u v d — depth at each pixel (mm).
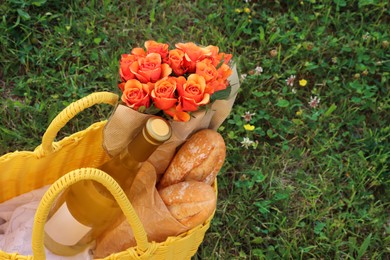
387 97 1270
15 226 881
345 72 1309
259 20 1356
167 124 718
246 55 1291
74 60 1235
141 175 797
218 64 785
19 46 1229
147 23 1322
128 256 749
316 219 1094
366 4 1371
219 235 1053
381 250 1077
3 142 1104
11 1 1230
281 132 1197
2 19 1230
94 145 905
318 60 1300
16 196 916
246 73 1263
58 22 1281
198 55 770
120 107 757
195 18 1340
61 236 809
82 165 928
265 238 1063
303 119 1215
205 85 735
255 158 1165
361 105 1255
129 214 695
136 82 740
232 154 1154
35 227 678
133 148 740
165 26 1300
